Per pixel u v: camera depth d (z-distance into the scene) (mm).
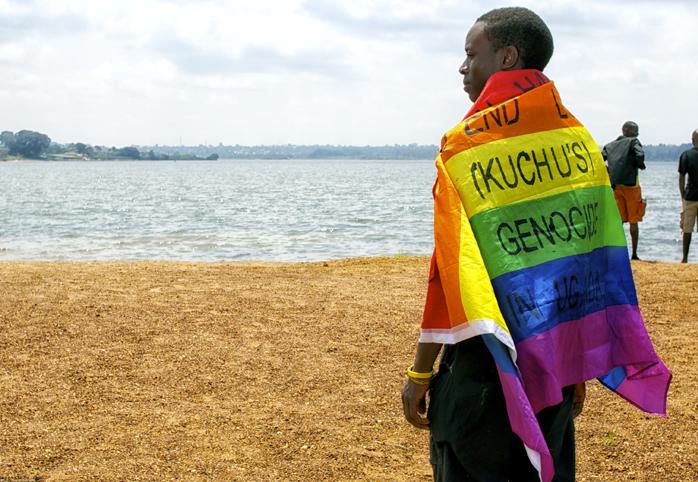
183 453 4605
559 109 2711
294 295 8633
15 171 161500
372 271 10445
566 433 2906
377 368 6168
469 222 2529
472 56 2730
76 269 10398
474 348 2588
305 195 55781
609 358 2791
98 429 4926
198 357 6363
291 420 5125
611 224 2840
